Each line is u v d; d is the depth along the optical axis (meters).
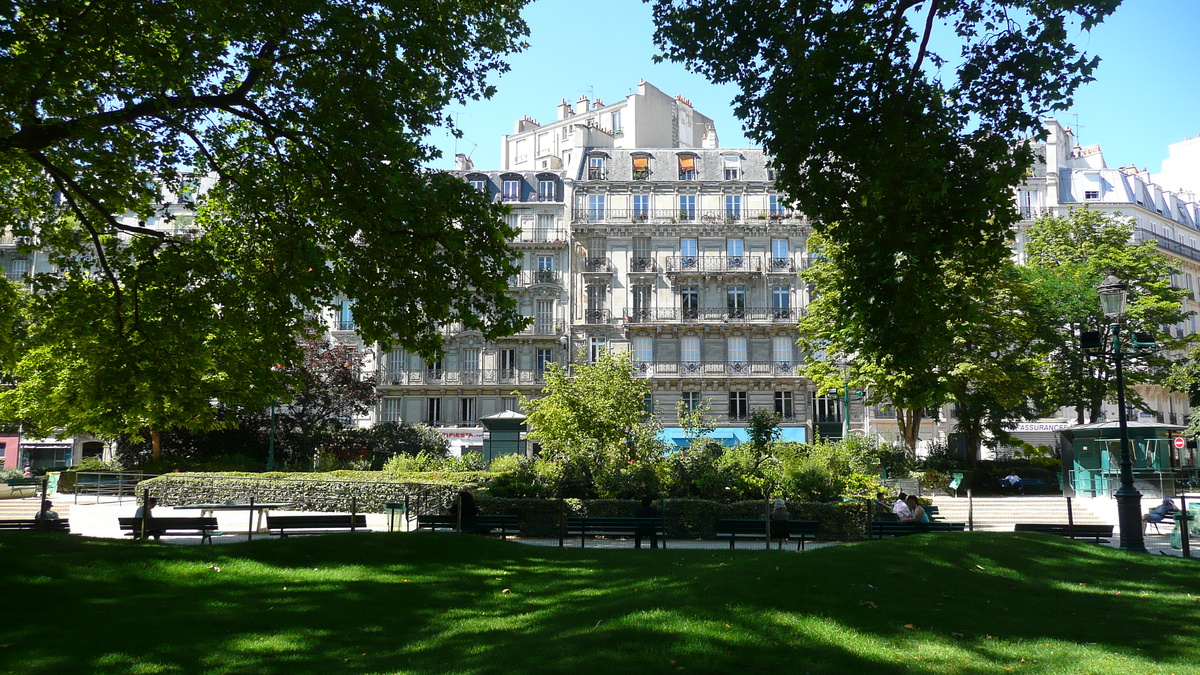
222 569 12.12
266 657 8.27
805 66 13.41
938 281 15.52
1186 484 39.66
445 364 56.56
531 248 57.62
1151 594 10.98
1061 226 48.53
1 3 12.03
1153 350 45.62
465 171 61.69
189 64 13.80
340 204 15.77
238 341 17.12
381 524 25.81
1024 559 12.48
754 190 57.31
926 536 13.53
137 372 15.91
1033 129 14.15
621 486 26.27
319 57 15.17
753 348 55.75
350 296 16.91
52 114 14.34
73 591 10.42
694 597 9.33
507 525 20.44
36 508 30.58
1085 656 8.05
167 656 8.21
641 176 58.47
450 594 11.32
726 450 29.23
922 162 13.30
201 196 18.80
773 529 19.19
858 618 8.90
